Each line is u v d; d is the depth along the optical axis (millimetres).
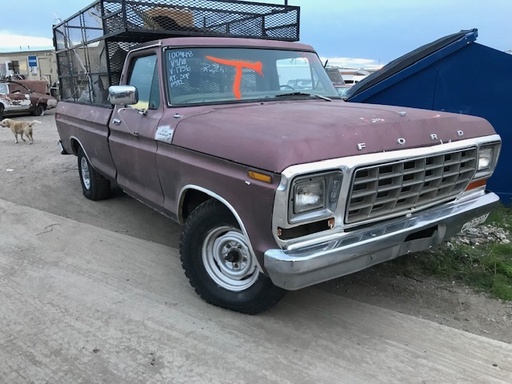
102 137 4840
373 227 2877
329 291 3656
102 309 3404
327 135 2648
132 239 4797
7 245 4652
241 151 2744
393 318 3273
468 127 3354
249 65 4180
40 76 31359
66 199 6363
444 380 2637
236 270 3264
